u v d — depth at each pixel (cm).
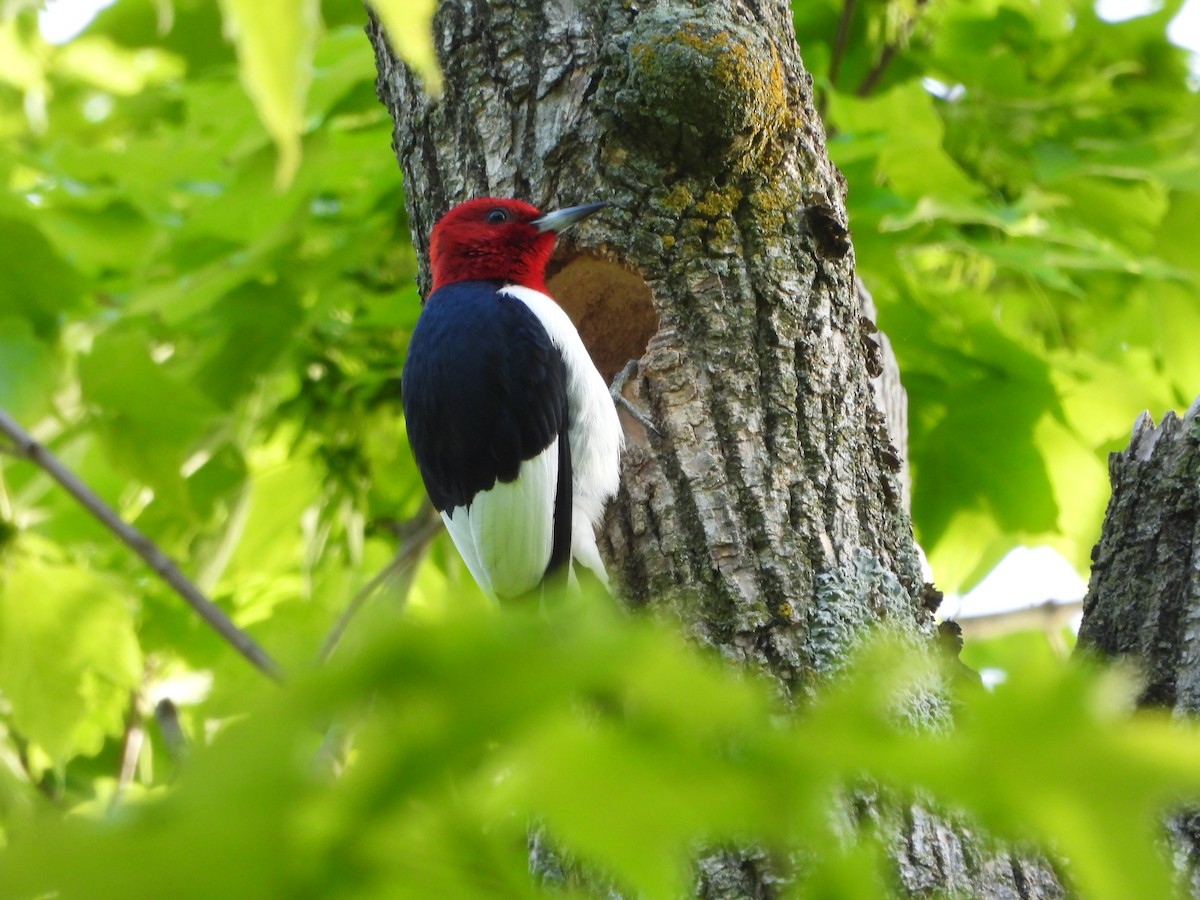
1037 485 1261
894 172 1267
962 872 662
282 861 235
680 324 842
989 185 1415
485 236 896
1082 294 1420
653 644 236
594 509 891
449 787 244
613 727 244
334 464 1330
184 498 1066
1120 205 1419
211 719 240
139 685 1052
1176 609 793
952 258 1434
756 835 252
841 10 1446
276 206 1231
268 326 1237
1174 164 1338
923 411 1284
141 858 224
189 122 1359
